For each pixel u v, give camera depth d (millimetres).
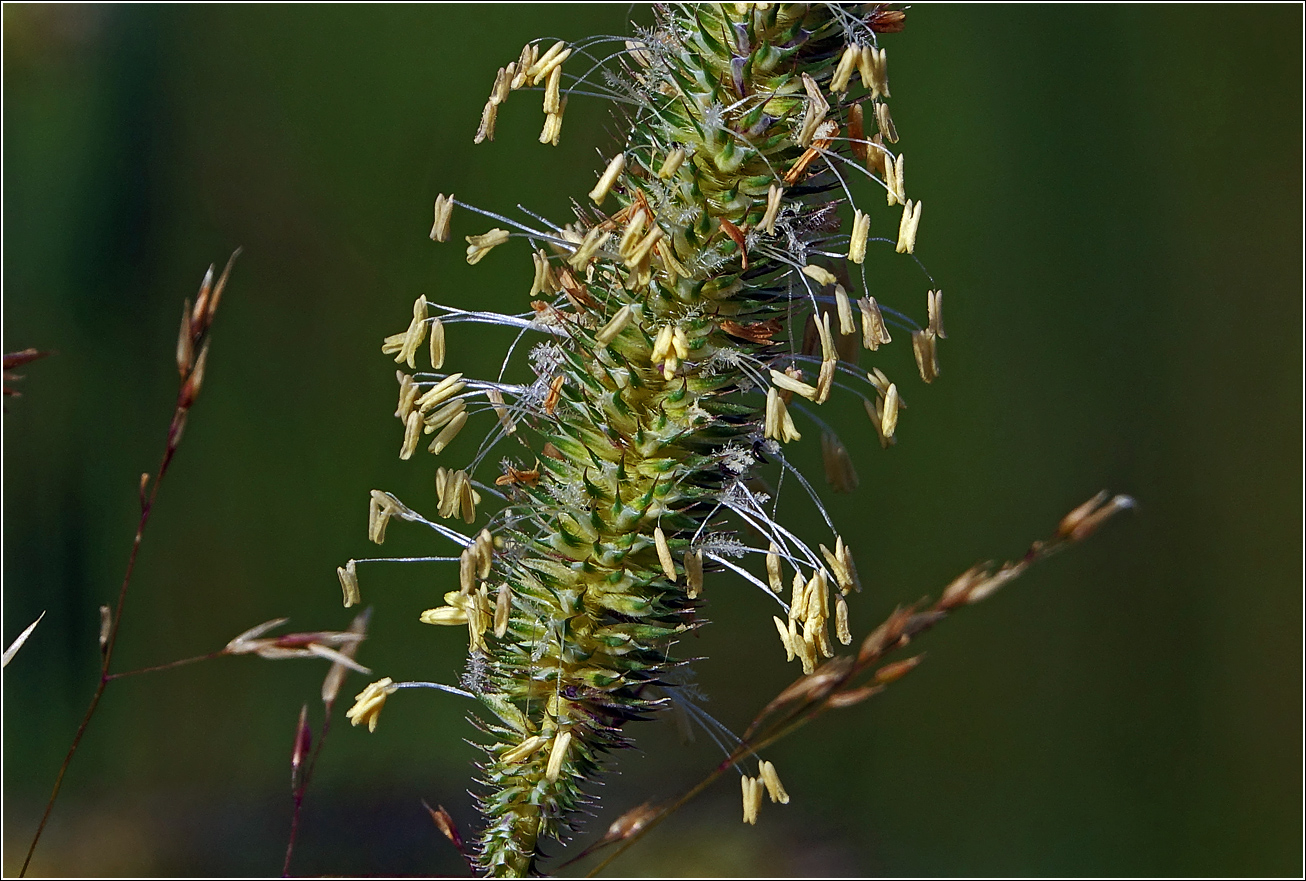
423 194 608
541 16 604
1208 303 600
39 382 627
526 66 274
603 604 275
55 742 618
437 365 276
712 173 273
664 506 274
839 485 280
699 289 273
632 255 271
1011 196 619
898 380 622
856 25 272
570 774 275
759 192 272
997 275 620
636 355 274
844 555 273
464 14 611
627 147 275
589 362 275
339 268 621
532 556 276
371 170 617
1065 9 610
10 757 611
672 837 596
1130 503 292
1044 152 617
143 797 607
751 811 278
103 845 565
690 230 272
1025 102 616
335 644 275
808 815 620
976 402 619
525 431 281
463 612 274
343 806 590
